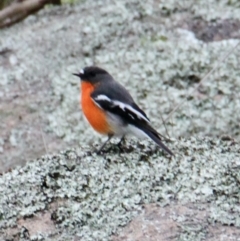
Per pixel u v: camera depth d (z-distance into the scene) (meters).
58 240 7.16
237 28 14.32
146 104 12.76
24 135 12.84
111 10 14.84
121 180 7.98
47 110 13.16
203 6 14.82
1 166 12.47
